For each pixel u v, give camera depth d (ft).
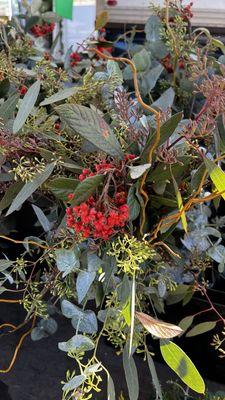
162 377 3.35
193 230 2.92
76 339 2.40
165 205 2.61
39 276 3.08
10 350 3.62
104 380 3.37
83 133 2.34
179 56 3.98
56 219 2.96
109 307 2.50
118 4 7.24
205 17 6.94
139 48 4.45
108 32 7.42
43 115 2.83
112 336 2.55
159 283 2.72
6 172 2.90
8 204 2.78
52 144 2.76
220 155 2.63
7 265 2.75
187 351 3.37
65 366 3.49
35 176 2.52
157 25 4.24
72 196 2.28
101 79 3.15
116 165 2.41
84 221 2.27
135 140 2.56
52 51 5.19
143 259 2.47
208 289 3.24
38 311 2.82
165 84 4.14
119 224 2.34
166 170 2.46
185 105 4.09
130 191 2.40
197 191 2.50
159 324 2.19
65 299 2.74
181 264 2.87
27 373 3.45
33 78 3.57
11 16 5.20
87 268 2.51
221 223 3.29
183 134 2.52
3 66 3.42
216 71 3.86
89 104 3.06
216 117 2.53
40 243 2.83
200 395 3.13
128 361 2.41
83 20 6.68
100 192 2.44
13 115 2.89
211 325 2.91
